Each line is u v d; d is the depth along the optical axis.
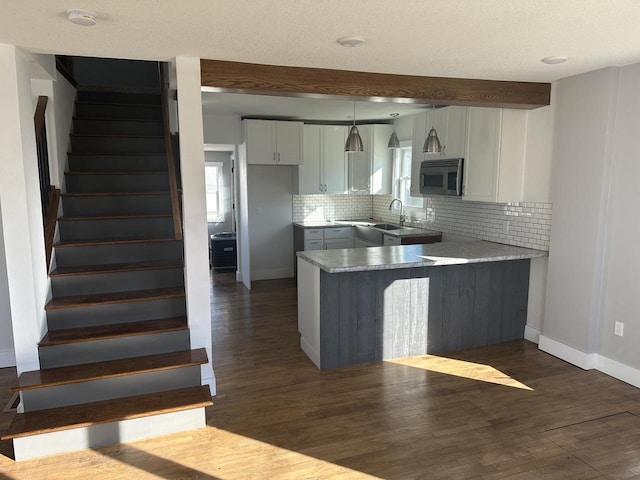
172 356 3.22
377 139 6.88
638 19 2.34
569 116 3.83
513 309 4.48
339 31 2.53
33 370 3.00
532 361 4.01
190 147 3.17
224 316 5.39
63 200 4.07
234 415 3.13
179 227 3.67
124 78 5.98
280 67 3.30
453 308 4.24
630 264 3.49
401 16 2.29
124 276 3.65
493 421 3.03
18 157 2.86
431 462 2.61
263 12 2.22
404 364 3.96
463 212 5.42
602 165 3.56
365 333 3.96
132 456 2.68
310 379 3.68
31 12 2.20
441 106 5.61
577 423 3.00
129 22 2.36
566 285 3.96
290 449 2.74
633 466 2.56
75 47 2.82
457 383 3.58
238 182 6.97
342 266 3.64
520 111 4.29
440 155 5.14
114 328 3.28
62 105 4.30
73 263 3.75
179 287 3.78
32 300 2.98
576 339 3.89
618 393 3.40
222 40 2.69
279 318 5.30
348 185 7.11
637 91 3.36
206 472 2.53
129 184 4.46
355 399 3.34
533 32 2.56
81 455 2.69
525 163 4.35
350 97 3.56
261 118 6.65
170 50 2.90
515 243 4.61
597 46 2.85
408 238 5.73
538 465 2.57
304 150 6.83
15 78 2.79
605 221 3.63
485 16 2.29
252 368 3.90
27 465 2.60
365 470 2.54
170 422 2.91
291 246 7.33
